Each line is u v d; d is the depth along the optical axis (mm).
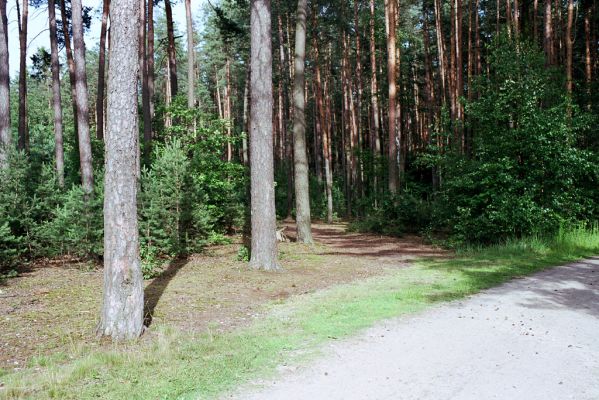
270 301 8469
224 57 41344
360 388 4414
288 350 5594
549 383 4461
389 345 5738
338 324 6738
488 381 4535
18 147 19922
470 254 14086
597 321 6699
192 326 6828
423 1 29734
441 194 18516
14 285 9570
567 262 12234
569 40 19328
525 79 15938
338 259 13781
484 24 29375
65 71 39812
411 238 20047
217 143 16344
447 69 29250
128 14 6398
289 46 32469
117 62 6344
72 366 5012
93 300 8312
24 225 11914
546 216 15148
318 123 38062
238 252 13953
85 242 11711
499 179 15062
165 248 12414
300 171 17359
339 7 29641
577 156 15039
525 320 6789
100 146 20938
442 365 5008
